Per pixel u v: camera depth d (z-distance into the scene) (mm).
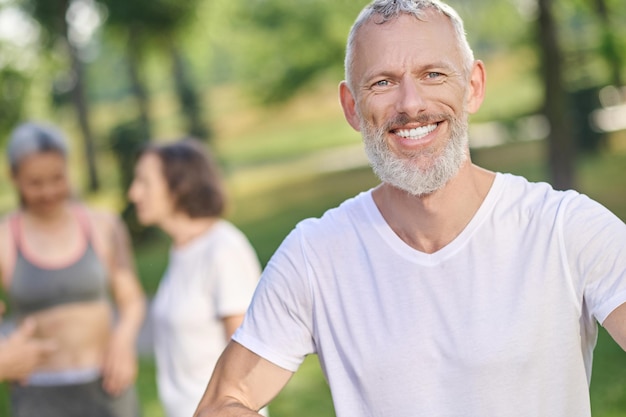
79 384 4125
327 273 2141
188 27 26062
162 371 3758
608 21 12922
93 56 37438
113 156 17969
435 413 2021
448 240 2066
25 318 4164
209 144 23000
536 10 13086
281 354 2166
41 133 4102
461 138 2066
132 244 17828
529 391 1987
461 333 2006
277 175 28266
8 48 25422
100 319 4219
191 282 3660
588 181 16734
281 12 26812
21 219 4184
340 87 2240
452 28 2090
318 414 6637
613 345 7402
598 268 1972
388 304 2076
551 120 13273
